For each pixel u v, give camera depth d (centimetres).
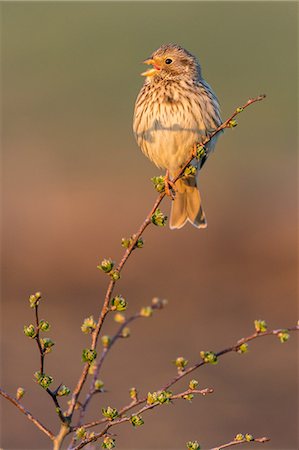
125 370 1188
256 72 2262
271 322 1374
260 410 1070
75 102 2081
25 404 1070
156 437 997
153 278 1521
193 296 1450
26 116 1998
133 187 1691
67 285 1495
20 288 1475
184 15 2630
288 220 1608
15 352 1255
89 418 1034
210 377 1175
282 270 1520
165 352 1262
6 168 1755
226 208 1655
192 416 1054
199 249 1564
